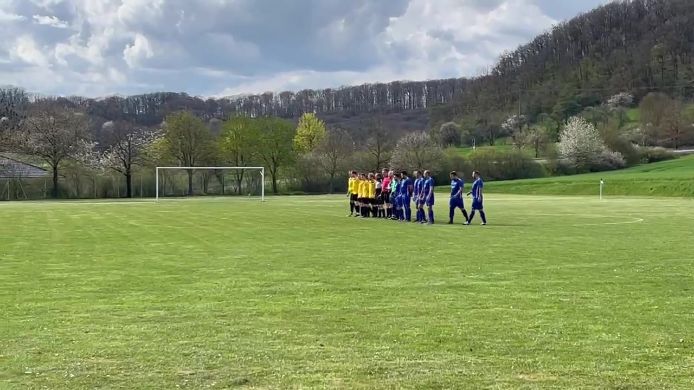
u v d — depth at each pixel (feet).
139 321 36.63
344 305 40.78
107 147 301.84
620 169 355.56
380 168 324.60
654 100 417.49
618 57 482.69
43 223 112.27
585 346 31.24
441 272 54.24
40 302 42.22
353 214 134.62
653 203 183.01
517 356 29.66
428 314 38.14
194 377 26.76
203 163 315.99
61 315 38.24
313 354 29.96
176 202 214.07
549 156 355.97
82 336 33.27
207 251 70.13
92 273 54.70
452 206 108.68
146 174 288.92
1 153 284.20
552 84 475.72
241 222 113.60
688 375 26.94
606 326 35.12
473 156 340.39
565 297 43.16
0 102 352.69
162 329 34.73
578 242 77.82
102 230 97.45
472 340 32.35
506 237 84.58
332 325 35.53
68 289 46.98
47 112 294.66
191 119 314.14
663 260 61.41
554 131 414.00
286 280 50.47
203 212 146.00
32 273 54.85
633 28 507.71
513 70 506.07
